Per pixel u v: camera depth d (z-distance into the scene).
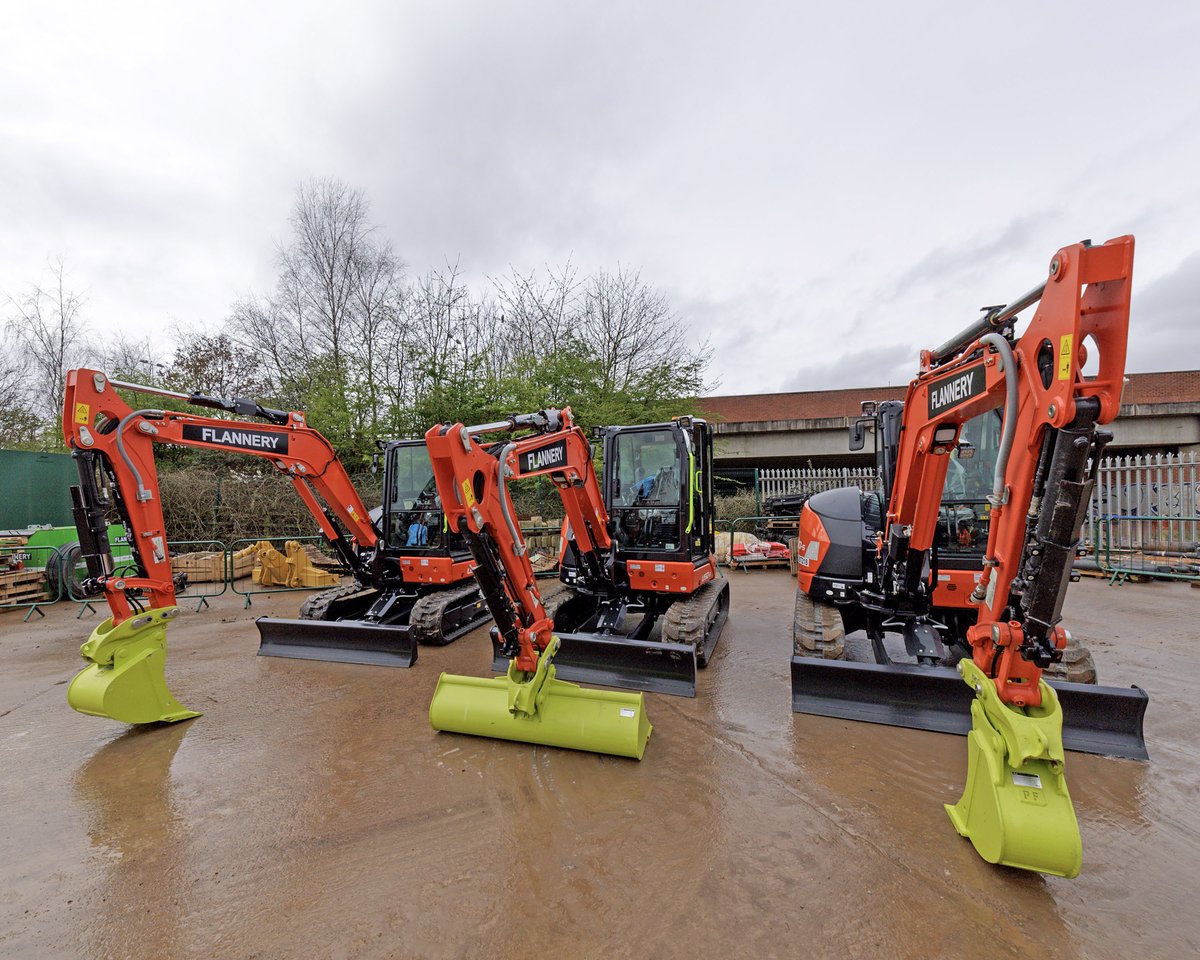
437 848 2.77
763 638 6.53
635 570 5.75
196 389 19.05
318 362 18.55
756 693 4.74
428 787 3.34
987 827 2.54
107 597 4.12
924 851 2.68
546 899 2.41
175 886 2.54
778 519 13.35
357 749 3.86
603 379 17.77
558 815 3.03
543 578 10.77
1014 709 2.58
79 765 3.69
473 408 14.90
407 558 6.64
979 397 2.98
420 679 5.29
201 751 3.87
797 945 2.15
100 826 3.00
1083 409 2.17
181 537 13.04
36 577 9.42
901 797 3.15
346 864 2.67
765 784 3.30
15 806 3.21
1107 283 2.15
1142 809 3.01
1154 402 19.17
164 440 4.49
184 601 9.48
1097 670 5.09
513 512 3.77
